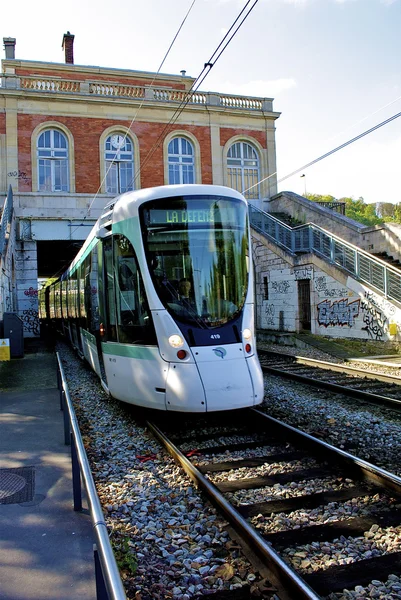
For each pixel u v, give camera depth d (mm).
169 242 7570
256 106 30250
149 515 4637
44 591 3414
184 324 7207
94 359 10617
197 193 7871
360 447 6512
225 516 4461
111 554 2461
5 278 18328
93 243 10242
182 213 7719
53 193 25625
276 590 3381
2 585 3486
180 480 5449
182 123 28438
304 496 4918
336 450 5781
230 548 3951
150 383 7254
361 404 8945
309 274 19969
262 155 30094
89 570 3672
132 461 6141
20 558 3844
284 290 21969
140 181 27484
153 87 27844
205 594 3410
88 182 26484
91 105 26750
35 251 24953
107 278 8578
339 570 3613
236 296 7664
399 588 3389
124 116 27328
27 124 25703
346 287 17781
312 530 4223
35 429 7566
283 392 10195
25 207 25250
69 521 4465
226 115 29375
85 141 26578
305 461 5992
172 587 3498
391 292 15938
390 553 3811
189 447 6691
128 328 7750
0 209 23938
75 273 15281
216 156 29000
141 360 7438
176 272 7465
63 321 21281
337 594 3365
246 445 6672
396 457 6070
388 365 13016
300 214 26266
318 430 7285
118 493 5137
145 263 7461
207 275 7555
